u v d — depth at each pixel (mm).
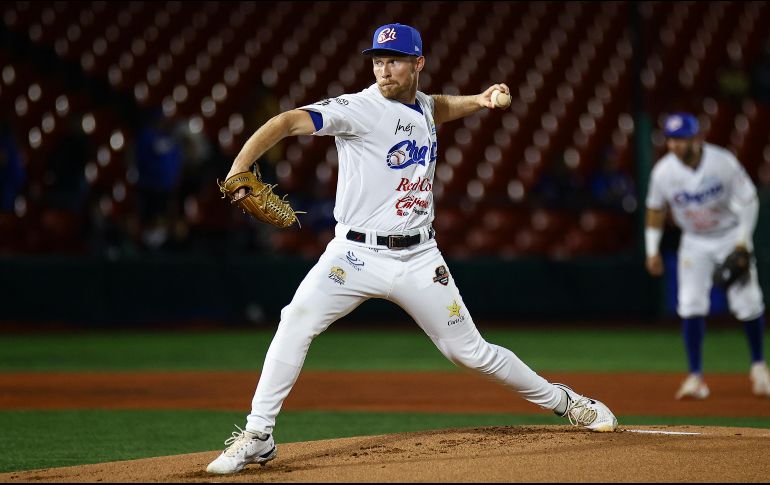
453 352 16781
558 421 24906
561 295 56969
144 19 70250
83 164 56406
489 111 69438
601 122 71000
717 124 72125
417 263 16109
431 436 18422
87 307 51500
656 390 31047
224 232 56344
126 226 54156
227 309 54156
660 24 80812
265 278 54812
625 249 61656
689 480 14094
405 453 16578
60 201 55812
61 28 67375
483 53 76188
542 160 67312
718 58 80250
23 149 57500
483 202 62875
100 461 19312
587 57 76938
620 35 78938
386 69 15625
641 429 19281
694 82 77625
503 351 17266
